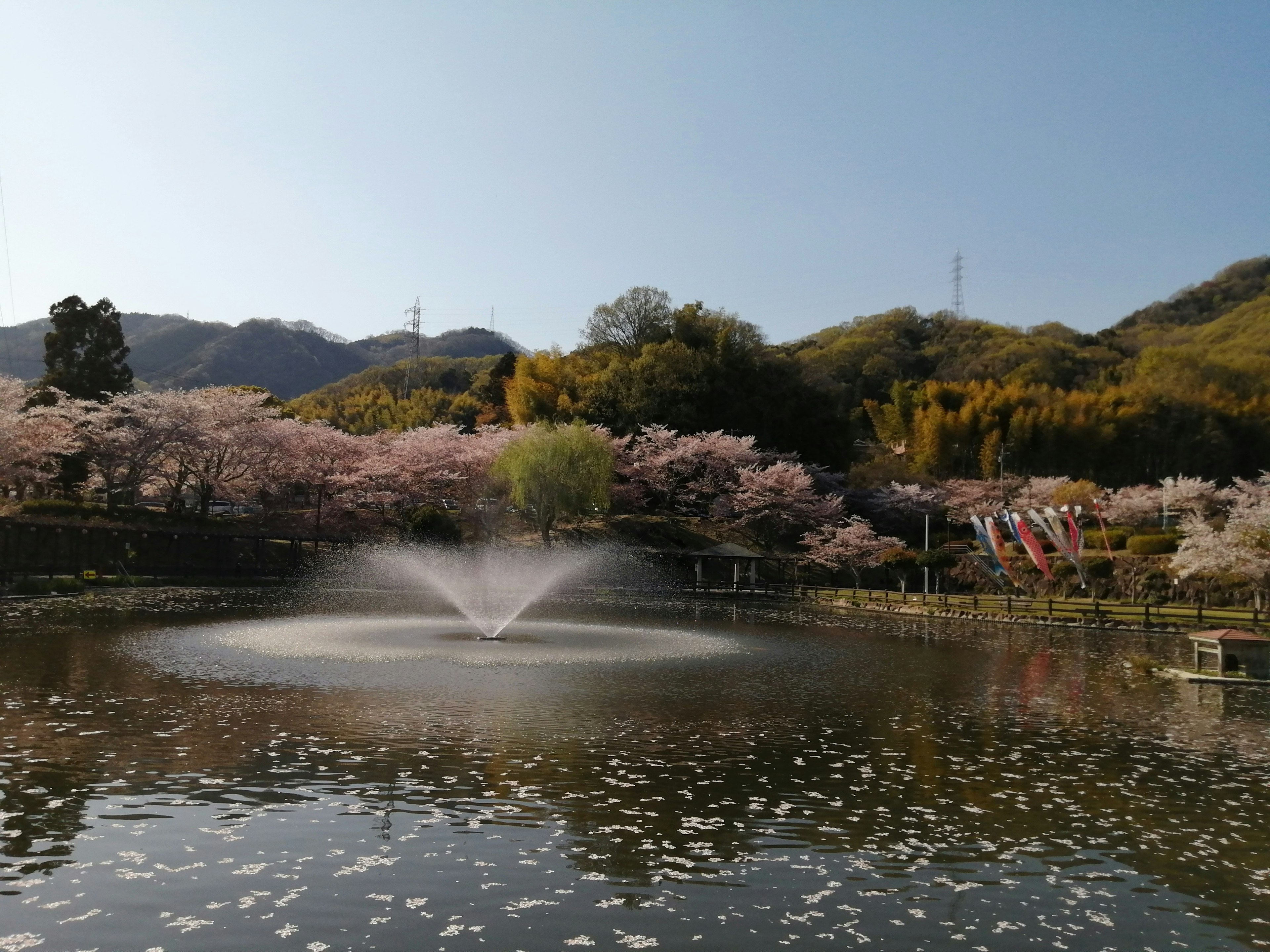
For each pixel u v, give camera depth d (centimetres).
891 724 1688
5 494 5144
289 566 5862
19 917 773
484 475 6719
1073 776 1332
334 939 751
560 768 1279
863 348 12788
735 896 864
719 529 7381
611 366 8625
